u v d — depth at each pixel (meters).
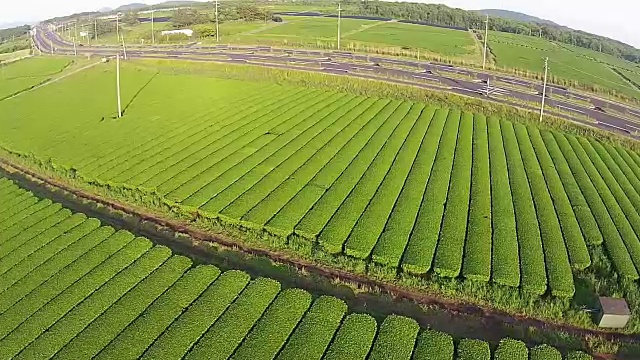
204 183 53.50
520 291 36.97
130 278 38.25
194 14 186.38
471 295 37.38
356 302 37.09
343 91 91.12
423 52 123.00
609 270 40.00
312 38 143.50
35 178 61.12
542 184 54.09
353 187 52.16
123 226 48.56
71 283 38.09
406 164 57.81
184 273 38.91
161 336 32.44
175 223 48.53
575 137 72.56
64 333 33.09
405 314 36.00
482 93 88.62
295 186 52.25
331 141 65.25
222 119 75.62
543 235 43.94
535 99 87.19
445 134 68.50
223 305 35.03
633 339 33.84
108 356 30.98
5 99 94.81
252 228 45.38
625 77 135.50
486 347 31.28
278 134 68.44
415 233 43.41
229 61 113.44
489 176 55.56
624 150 69.75
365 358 30.53
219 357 30.72
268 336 32.12
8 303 36.28
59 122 77.81
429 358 30.39
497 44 153.75
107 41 173.88
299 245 43.00
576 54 165.38
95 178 55.84
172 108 82.38
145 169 57.84
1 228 47.19
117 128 73.31
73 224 46.81
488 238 42.97
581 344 33.25
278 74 101.44
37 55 151.62
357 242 41.94
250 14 184.38
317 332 32.38
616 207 50.03
